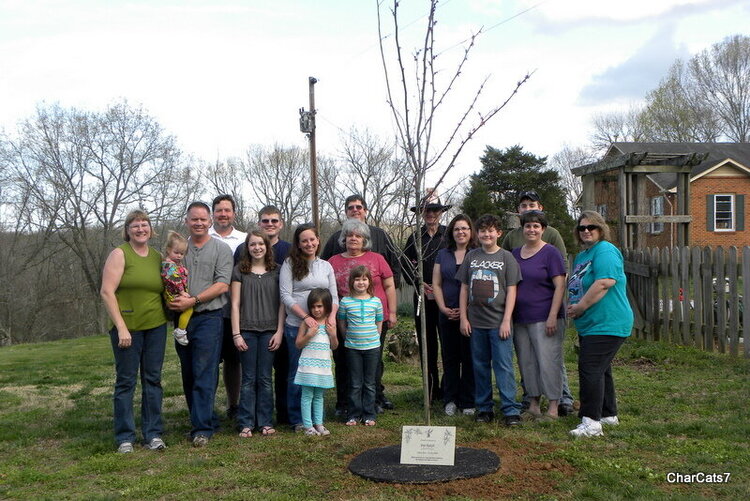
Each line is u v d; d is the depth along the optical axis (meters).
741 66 47.38
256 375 5.68
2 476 4.70
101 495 4.16
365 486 4.23
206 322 5.46
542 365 5.77
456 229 6.15
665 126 48.56
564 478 4.25
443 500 3.96
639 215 12.33
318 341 5.54
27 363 11.55
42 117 31.45
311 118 21.25
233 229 6.50
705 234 27.58
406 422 5.89
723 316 8.51
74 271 35.25
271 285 5.72
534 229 5.80
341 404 6.27
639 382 7.30
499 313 5.75
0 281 32.25
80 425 6.18
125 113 32.84
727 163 27.25
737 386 6.79
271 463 4.77
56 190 32.22
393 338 9.59
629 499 3.88
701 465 4.44
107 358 11.68
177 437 5.65
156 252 5.42
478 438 5.27
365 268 5.86
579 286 5.34
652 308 10.02
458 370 6.29
